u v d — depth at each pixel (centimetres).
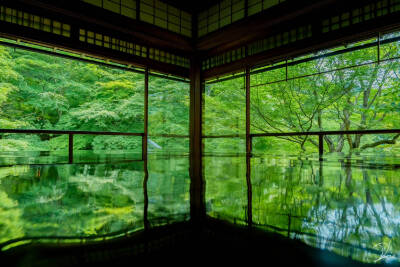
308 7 393
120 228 107
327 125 891
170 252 86
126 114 1014
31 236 98
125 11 480
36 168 338
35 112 960
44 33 411
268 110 952
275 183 214
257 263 78
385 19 352
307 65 821
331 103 816
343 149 910
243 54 523
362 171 295
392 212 128
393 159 477
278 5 425
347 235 99
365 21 369
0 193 173
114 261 78
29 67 888
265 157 557
